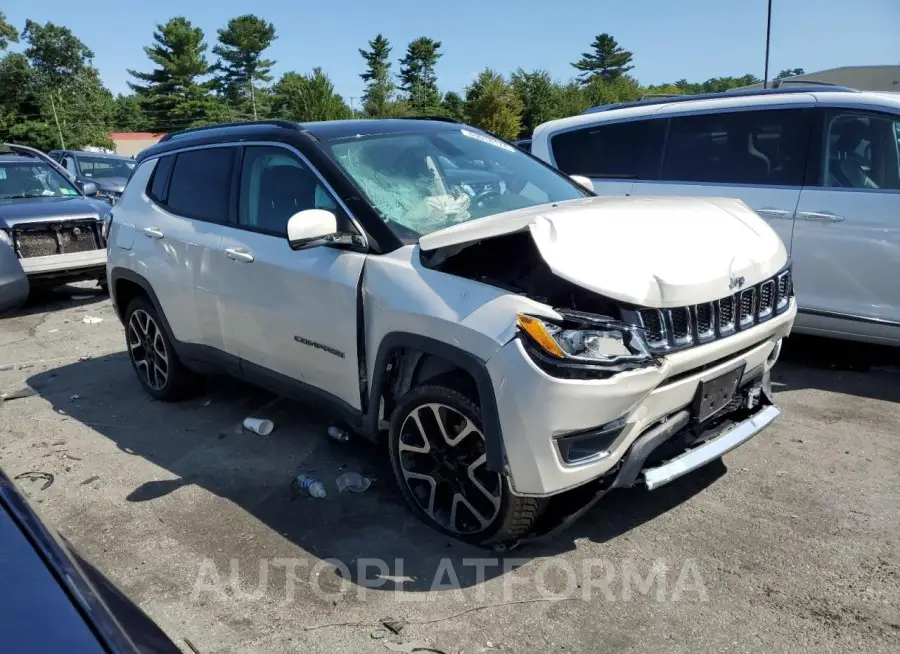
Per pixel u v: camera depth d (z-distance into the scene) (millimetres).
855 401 4809
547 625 2744
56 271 8492
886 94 5188
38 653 1409
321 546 3326
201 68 78000
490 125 53000
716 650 2586
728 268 3035
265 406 5051
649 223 3160
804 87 5773
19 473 4223
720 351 2969
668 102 6129
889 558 3068
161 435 4664
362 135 4031
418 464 3367
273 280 3855
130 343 5414
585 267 2760
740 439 3305
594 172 6379
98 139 67625
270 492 3844
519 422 2744
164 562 3248
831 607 2783
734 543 3217
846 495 3590
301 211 3629
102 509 3748
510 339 2750
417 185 3826
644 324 2758
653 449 2918
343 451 4285
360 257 3443
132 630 1580
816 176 5238
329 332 3586
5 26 66562
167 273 4664
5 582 1593
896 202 4879
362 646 2670
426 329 3041
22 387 5801
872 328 5043
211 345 4500
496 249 3086
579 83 103125
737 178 5602
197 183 4605
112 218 5266
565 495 3084
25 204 8797
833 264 5129
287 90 62812
